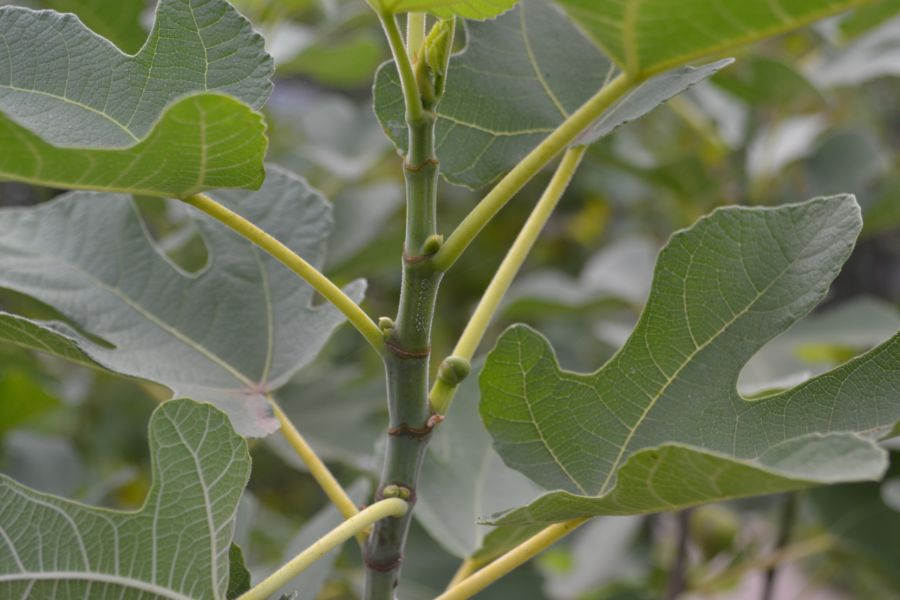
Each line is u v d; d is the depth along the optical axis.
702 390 0.77
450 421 0.93
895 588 1.25
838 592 2.24
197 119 0.69
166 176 0.72
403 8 0.69
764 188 1.52
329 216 0.89
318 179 1.53
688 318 0.77
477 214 0.73
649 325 0.77
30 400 1.26
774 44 1.54
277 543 1.49
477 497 0.91
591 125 0.81
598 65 0.83
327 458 1.22
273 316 0.87
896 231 2.43
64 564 0.72
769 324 0.77
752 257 0.77
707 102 1.57
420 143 0.72
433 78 0.72
